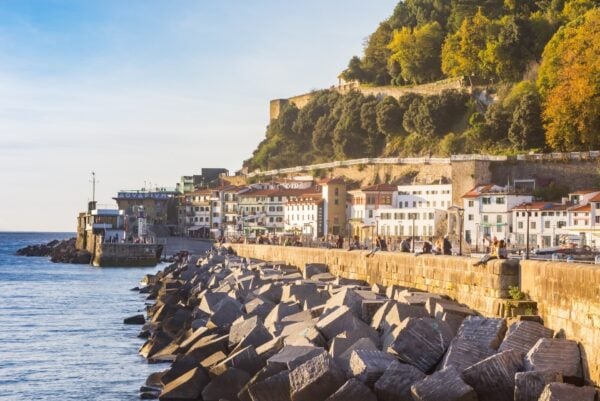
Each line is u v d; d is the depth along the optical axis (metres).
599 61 151.50
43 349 64.62
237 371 40.12
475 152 179.50
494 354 33.34
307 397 33.47
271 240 166.38
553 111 156.00
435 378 30.77
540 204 143.62
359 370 33.38
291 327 46.19
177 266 144.50
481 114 186.00
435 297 47.38
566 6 194.12
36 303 103.62
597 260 52.09
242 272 87.56
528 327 35.03
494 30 198.38
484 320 36.81
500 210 150.00
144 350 61.53
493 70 195.50
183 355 47.25
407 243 71.44
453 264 49.34
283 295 62.88
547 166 156.12
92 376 53.28
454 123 195.50
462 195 161.62
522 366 31.83
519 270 41.47
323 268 81.50
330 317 44.34
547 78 170.25
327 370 33.41
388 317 43.47
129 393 48.09
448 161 182.38
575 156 153.12
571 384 30.91
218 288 77.06
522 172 158.50
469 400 30.00
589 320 32.03
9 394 48.56
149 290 119.12
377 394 32.03
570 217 136.00
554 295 35.91
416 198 182.88
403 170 196.00
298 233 196.38
